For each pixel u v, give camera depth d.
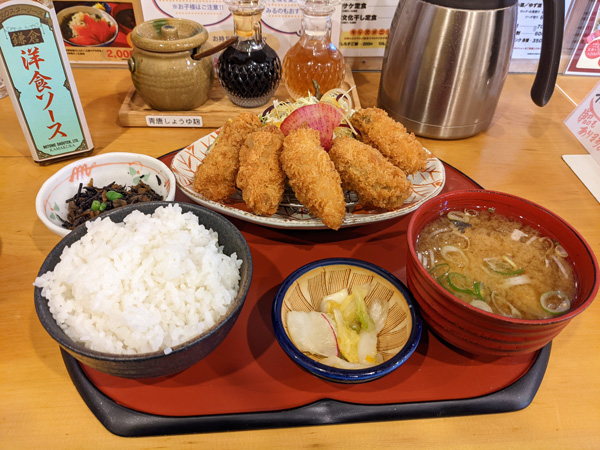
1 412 0.26
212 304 0.27
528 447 0.25
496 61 0.43
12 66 0.37
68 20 0.54
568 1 0.56
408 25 0.44
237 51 0.47
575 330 0.31
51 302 0.26
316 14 0.45
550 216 0.30
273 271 0.34
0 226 0.37
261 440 0.25
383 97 0.51
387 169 0.34
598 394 0.28
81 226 0.30
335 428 0.26
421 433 0.25
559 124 0.52
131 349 0.25
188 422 0.25
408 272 0.29
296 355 0.25
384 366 0.25
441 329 0.27
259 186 0.33
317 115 0.37
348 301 0.30
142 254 0.29
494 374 0.28
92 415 0.26
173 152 0.44
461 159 0.46
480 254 0.29
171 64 0.45
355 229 0.38
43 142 0.42
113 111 0.52
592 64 0.60
